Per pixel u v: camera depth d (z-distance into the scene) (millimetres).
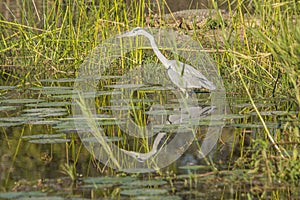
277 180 10805
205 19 28609
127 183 10594
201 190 10367
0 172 11367
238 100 17422
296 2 14453
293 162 11031
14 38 26406
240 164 11633
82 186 10523
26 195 9938
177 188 10469
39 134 14141
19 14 33781
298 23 13172
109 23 23484
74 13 31375
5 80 21844
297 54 12859
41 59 23594
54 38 23594
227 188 10469
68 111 16438
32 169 11539
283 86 17562
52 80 20422
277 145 12469
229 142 13484
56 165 11820
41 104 16797
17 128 14820
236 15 19453
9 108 16188
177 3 40219
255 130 14438
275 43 13422
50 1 33406
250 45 19516
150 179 10914
